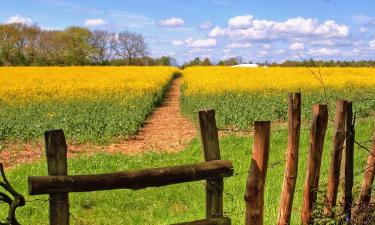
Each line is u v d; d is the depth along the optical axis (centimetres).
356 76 4275
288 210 507
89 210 775
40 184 337
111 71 5631
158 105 2942
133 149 1400
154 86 3281
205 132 414
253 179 444
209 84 3312
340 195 543
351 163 534
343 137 524
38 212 752
